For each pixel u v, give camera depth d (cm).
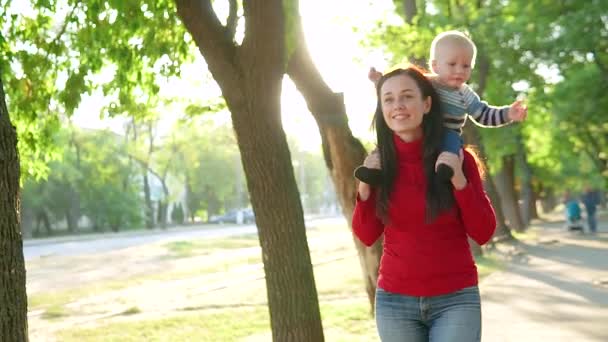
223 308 1429
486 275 1584
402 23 1741
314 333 651
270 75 632
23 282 434
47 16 806
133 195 7050
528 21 2598
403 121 314
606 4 2531
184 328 1197
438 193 312
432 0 2520
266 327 1154
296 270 646
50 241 5447
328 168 937
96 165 6481
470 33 2417
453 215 317
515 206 3631
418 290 319
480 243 321
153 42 806
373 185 327
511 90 3009
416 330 326
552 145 4616
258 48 626
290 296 645
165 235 5744
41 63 788
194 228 7481
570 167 6544
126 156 6788
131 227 7194
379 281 335
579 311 1017
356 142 921
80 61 805
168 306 1538
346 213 934
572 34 2580
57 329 1309
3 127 430
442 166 303
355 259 2405
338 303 1341
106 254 3400
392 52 1642
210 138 6844
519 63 2719
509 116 336
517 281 1430
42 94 792
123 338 1144
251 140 637
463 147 330
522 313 1030
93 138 6312
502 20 2573
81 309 1598
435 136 318
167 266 2703
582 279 1395
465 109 344
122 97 848
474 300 320
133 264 2869
